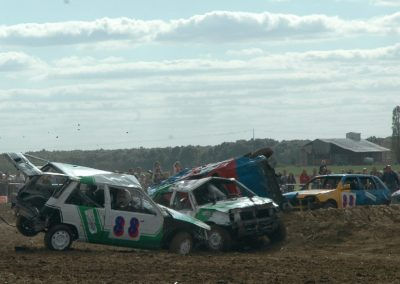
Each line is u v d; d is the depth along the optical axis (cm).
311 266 1661
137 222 1945
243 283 1393
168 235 1967
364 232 2353
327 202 2816
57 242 1892
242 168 2566
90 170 2094
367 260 1828
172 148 7938
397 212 2575
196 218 2114
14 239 2341
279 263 1709
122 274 1484
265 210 2203
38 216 1912
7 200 3828
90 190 1936
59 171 2038
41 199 1962
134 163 7512
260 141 8919
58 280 1388
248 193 2280
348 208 2536
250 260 1766
